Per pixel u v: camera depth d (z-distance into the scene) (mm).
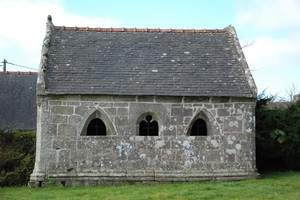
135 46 18531
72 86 16141
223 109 16516
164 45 18750
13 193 14195
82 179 15609
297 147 19062
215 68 17688
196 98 16406
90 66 17203
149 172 15859
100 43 18531
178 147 16156
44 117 15844
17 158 17719
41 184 15484
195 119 16469
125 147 15977
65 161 15742
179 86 16594
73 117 15961
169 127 16219
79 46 18188
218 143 16328
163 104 16328
